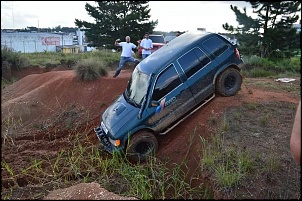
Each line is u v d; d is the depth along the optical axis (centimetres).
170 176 567
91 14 2844
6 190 545
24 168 673
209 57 754
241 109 727
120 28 2788
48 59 1844
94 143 827
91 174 612
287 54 1695
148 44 1256
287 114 694
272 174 473
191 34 819
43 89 1181
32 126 982
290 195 430
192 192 500
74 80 1170
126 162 672
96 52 1998
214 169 504
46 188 549
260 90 909
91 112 1013
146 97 682
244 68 1430
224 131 635
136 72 767
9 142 852
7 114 1036
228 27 1725
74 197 454
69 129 943
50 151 806
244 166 493
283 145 559
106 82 1127
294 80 1073
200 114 747
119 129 668
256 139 591
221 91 777
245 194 439
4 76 1589
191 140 658
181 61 722
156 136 709
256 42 1698
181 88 711
